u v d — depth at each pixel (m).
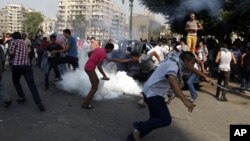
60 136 5.93
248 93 12.06
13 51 7.56
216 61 10.44
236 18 18.25
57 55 10.35
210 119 7.80
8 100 7.70
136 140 5.53
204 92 11.63
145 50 13.48
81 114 7.43
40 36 20.27
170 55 5.43
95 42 17.09
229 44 17.92
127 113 7.76
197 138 6.29
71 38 10.08
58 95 9.31
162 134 6.38
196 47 13.90
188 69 5.35
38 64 16.89
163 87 5.35
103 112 7.73
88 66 7.83
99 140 5.84
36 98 7.52
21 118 6.92
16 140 5.63
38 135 5.92
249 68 12.22
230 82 14.84
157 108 5.33
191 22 12.55
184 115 8.01
